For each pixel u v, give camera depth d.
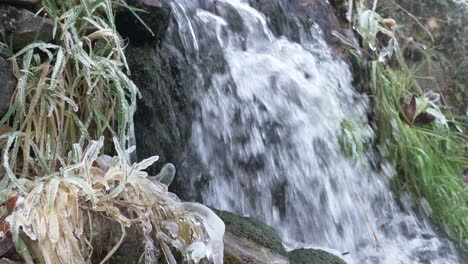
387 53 4.76
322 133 3.87
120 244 2.13
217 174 3.37
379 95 4.42
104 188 2.16
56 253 1.96
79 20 2.54
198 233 2.23
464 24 5.64
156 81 2.96
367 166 4.01
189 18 3.47
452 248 3.95
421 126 4.65
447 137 4.57
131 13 2.83
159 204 2.21
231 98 3.51
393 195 4.13
